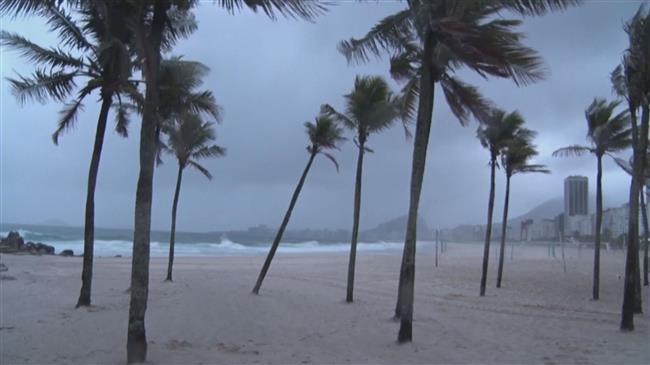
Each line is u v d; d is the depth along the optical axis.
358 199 16.30
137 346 7.78
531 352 9.38
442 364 8.35
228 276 25.22
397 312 12.84
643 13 12.10
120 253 52.94
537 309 15.84
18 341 9.61
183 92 16.05
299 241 119.19
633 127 12.38
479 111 11.59
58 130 15.74
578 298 19.72
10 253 37.41
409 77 12.55
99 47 12.51
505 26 8.89
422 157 9.59
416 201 9.67
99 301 15.20
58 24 13.34
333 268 33.34
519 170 23.08
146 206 7.89
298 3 7.20
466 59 9.27
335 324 12.05
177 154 22.56
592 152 19.34
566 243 72.12
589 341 10.53
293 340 10.17
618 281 26.58
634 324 12.98
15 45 13.24
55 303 14.59
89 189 14.14
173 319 11.94
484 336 10.91
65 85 13.92
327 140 18.59
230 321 11.95
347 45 10.47
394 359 8.62
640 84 12.20
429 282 24.69
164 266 32.50
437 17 9.19
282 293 17.97
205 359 8.32
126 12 9.02
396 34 10.33
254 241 105.56
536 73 9.09
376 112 15.22
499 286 22.95
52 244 63.09
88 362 8.07
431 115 9.86
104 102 13.97
